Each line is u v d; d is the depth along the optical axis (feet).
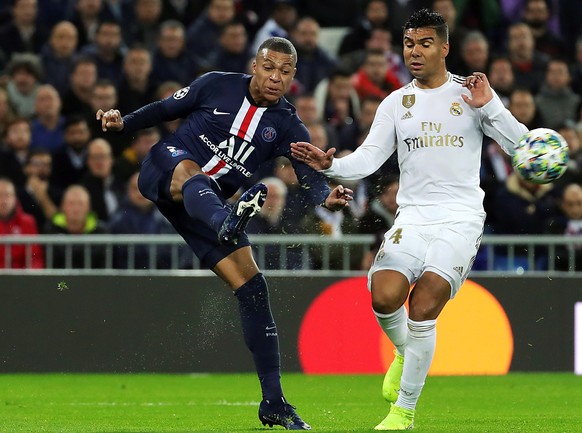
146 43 168.25
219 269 69.87
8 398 99.04
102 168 140.05
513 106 153.58
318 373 124.06
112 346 120.98
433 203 69.36
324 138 141.69
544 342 126.82
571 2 179.32
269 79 70.03
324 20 175.52
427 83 70.74
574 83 170.19
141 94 153.07
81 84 153.38
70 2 170.40
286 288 123.54
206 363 122.42
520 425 75.41
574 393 105.81
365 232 130.93
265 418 69.00
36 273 120.57
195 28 164.76
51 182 144.66
